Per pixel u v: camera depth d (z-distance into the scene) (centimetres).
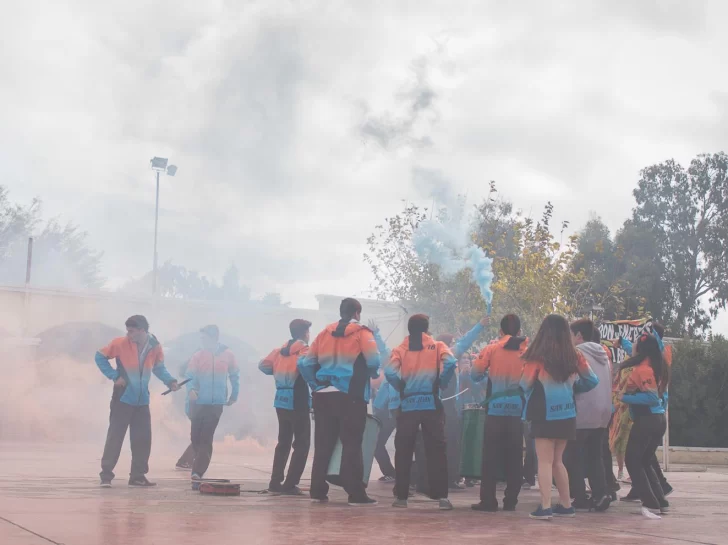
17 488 861
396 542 542
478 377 838
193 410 948
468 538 579
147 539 519
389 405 1005
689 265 4869
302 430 897
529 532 631
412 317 824
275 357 919
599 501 837
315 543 525
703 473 1681
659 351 819
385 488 1038
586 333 877
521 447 821
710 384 2434
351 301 837
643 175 5041
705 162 4962
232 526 602
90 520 605
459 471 986
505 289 1689
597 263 4609
